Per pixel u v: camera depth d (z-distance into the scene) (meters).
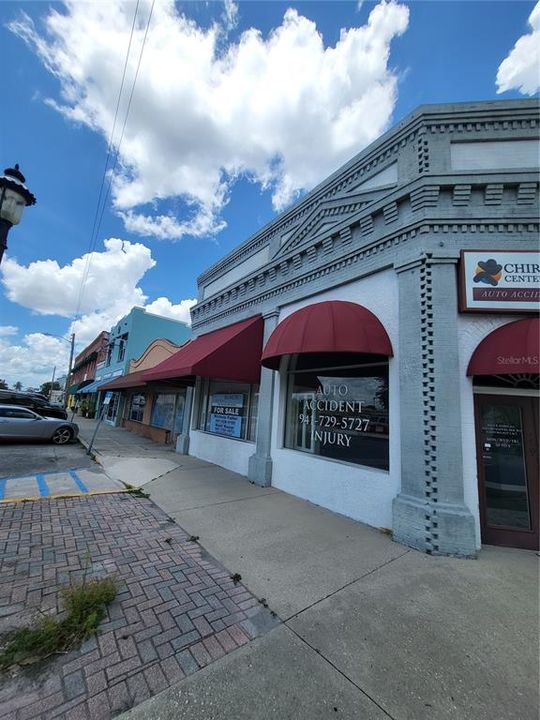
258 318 8.73
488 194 5.07
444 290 4.96
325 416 6.71
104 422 26.02
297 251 7.52
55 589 3.30
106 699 2.15
